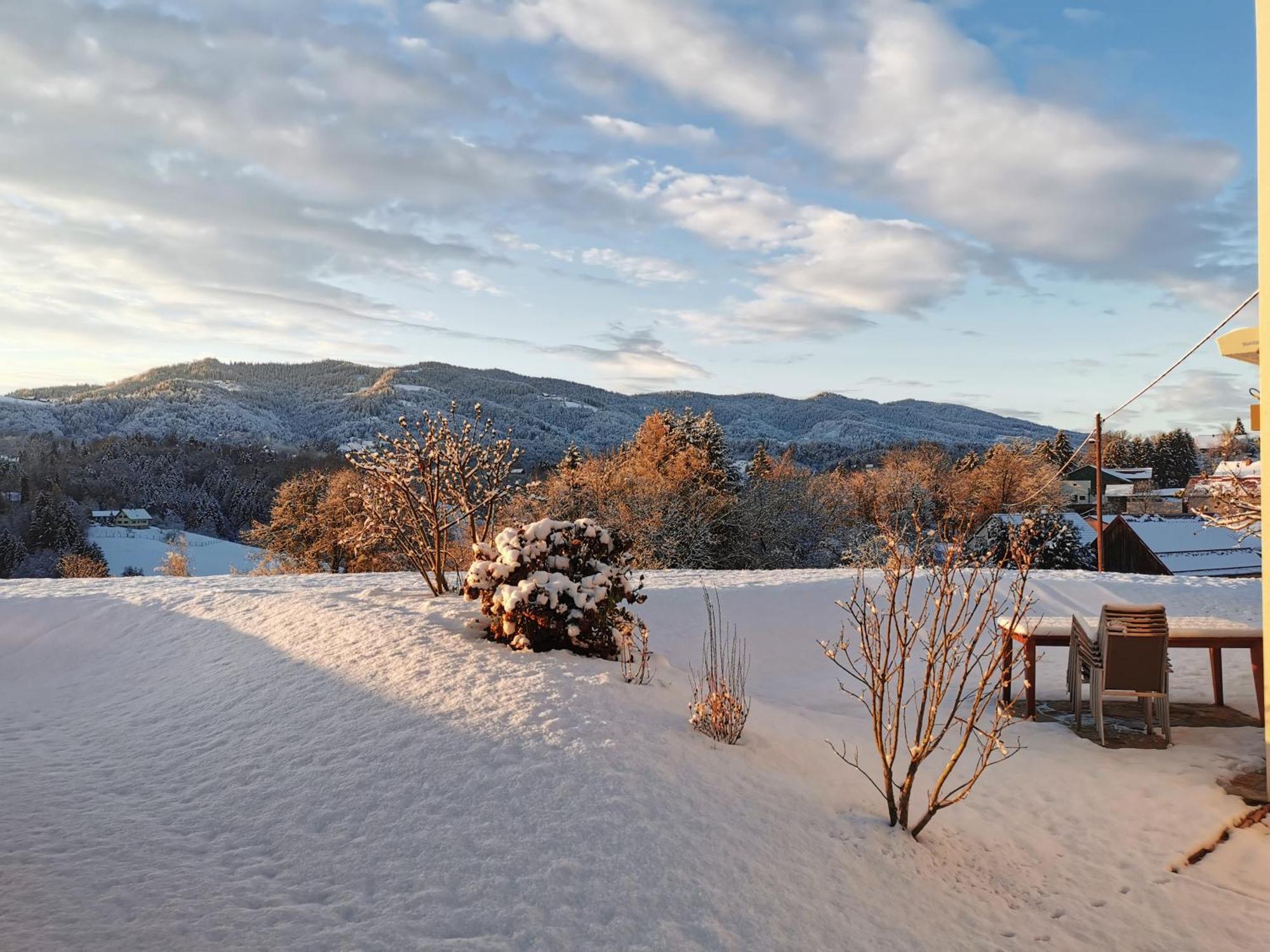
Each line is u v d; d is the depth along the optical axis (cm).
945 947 370
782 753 581
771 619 1041
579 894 355
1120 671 632
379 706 563
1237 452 3597
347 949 304
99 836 389
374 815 415
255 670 684
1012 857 476
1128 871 464
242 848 386
